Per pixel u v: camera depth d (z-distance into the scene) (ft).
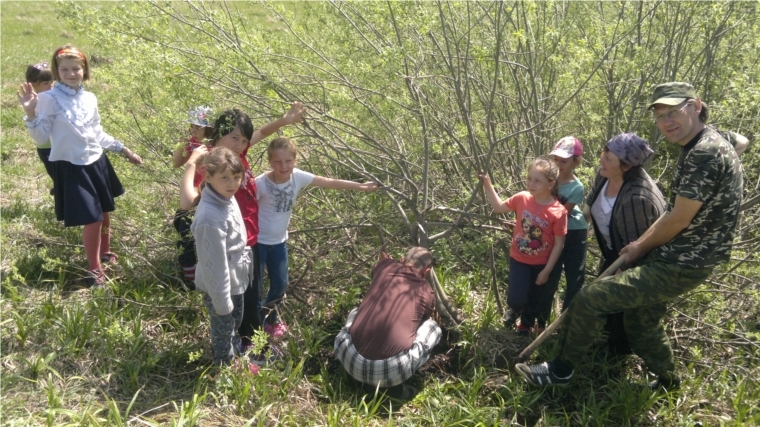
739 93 12.77
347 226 13.80
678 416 11.32
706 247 10.15
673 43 15.31
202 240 10.20
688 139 10.08
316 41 15.31
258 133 12.05
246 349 12.15
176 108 13.87
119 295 13.74
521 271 12.52
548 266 12.12
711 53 15.43
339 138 12.92
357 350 11.27
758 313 13.94
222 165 9.92
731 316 12.97
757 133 14.08
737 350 12.86
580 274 12.67
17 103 28.17
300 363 11.72
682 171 9.98
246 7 16.65
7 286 13.32
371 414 10.80
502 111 15.78
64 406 10.43
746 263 13.65
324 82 14.05
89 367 11.44
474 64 15.16
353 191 15.80
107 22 12.92
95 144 13.94
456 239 15.96
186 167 11.09
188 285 14.19
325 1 14.87
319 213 14.70
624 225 11.37
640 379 12.37
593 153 16.22
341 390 11.74
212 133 12.03
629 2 15.08
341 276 14.60
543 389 11.85
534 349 12.07
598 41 13.65
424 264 12.48
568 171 12.37
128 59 13.01
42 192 19.08
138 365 11.49
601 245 12.34
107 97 16.76
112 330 11.49
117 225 16.17
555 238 12.11
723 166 9.68
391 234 14.60
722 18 14.60
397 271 12.18
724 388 11.79
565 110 16.17
